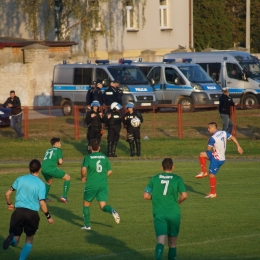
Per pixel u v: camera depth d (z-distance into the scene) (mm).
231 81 98625
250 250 31000
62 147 75500
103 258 30016
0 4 135125
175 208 27188
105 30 125812
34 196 28422
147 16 143875
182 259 29359
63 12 126875
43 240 34031
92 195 35500
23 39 124375
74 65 94875
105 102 80000
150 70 97438
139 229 36219
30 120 88625
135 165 63000
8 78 109750
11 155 72375
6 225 38125
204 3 183000
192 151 72812
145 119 86312
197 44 184375
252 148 73250
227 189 48688
